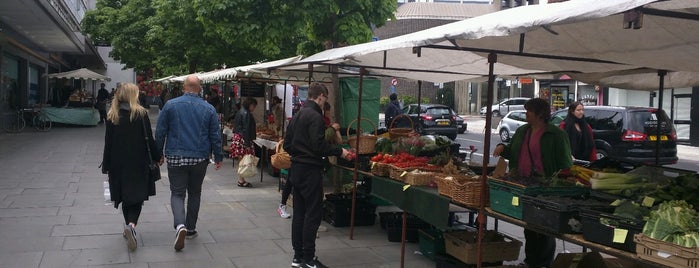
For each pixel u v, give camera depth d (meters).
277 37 9.78
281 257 5.45
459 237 5.16
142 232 6.19
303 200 5.06
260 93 15.07
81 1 27.48
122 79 47.53
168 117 5.59
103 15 27.03
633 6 2.44
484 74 7.46
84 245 5.59
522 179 3.80
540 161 4.89
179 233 5.40
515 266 4.91
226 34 9.78
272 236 6.21
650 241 2.70
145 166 5.50
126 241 5.79
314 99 5.07
